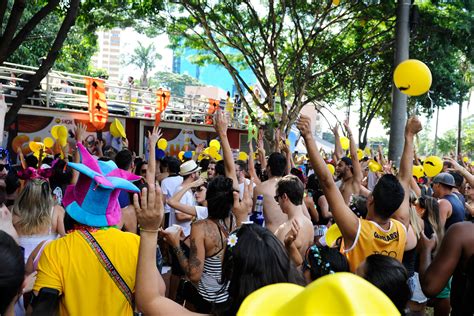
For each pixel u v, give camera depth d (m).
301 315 1.05
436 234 4.35
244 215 3.97
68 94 14.30
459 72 23.55
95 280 2.61
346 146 9.62
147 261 2.20
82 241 2.65
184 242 4.97
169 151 18.48
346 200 6.14
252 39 18.28
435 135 39.03
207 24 17.30
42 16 7.18
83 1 14.81
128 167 6.20
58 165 5.82
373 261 2.48
